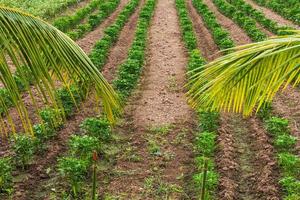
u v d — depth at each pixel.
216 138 11.98
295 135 12.08
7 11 3.83
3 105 4.20
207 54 21.30
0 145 11.17
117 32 24.17
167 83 16.94
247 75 4.93
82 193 9.31
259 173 10.24
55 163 10.54
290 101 14.81
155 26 27.59
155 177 10.08
